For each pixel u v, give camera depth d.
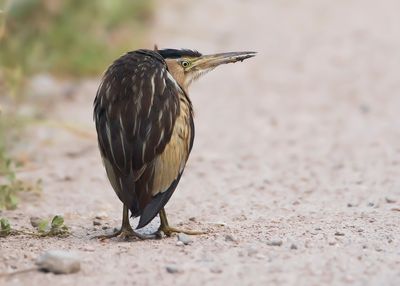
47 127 17.75
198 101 20.34
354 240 10.52
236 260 9.60
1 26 15.10
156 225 11.66
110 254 9.95
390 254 9.89
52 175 15.02
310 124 18.36
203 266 9.40
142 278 9.07
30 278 9.16
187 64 11.59
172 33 26.05
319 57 24.25
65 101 19.77
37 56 20.39
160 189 10.27
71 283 8.99
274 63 23.72
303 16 29.27
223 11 29.48
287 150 16.50
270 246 10.19
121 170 10.16
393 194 13.32
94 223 11.99
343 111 19.30
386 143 16.67
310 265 9.41
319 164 15.45
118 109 10.23
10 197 13.05
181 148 10.40
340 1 31.62
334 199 13.18
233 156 16.12
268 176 14.77
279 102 20.22
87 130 17.53
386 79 21.91
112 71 10.55
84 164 15.73
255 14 29.36
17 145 16.42
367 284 8.81
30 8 21.81
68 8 23.28
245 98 20.59
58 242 10.65
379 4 31.06
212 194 13.70
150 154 10.12
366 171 14.84
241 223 11.65
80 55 22.00
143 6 27.14
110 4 24.70
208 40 25.67
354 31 27.14
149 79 10.36
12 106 18.06
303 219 11.83
